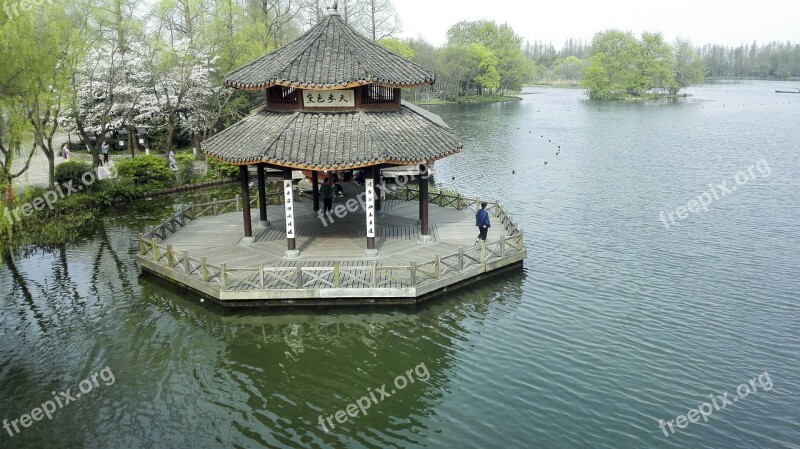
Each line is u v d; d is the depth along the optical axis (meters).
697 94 161.75
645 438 16.41
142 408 18.22
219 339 22.48
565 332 22.55
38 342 22.34
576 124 95.56
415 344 21.86
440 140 27.36
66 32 35.56
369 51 28.52
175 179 48.41
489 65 143.50
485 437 16.64
